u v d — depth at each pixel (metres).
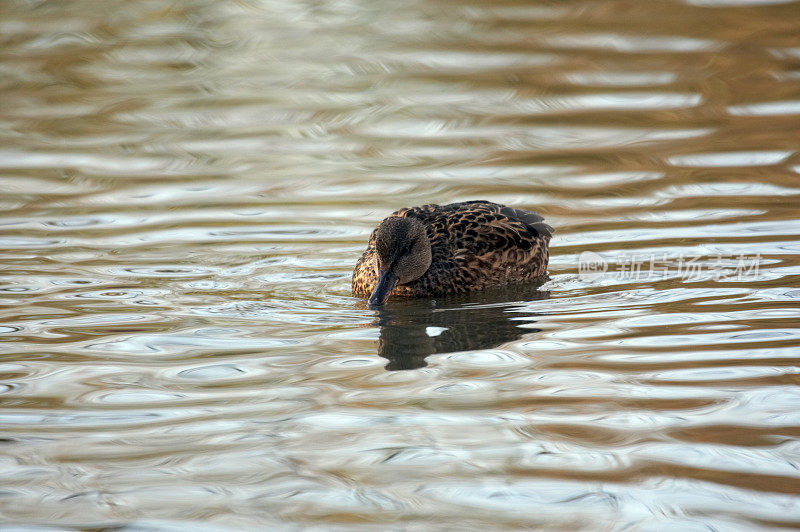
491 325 11.62
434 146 20.12
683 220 15.41
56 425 8.81
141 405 9.26
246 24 30.39
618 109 21.92
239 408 9.15
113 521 7.24
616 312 11.84
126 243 14.98
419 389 9.55
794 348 10.21
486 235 13.70
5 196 17.38
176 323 11.65
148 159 19.69
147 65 26.52
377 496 7.53
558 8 29.94
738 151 18.91
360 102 23.25
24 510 7.38
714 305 11.82
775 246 14.02
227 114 22.70
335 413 9.01
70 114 22.78
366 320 11.92
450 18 29.75
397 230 12.85
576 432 8.48
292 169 18.95
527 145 19.95
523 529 7.01
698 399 9.02
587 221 15.63
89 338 11.09
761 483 7.51
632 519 7.11
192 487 7.70
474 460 8.05
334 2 31.98
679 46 26.00
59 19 30.61
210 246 14.93
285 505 7.43
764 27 26.86
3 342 10.92
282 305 12.48
